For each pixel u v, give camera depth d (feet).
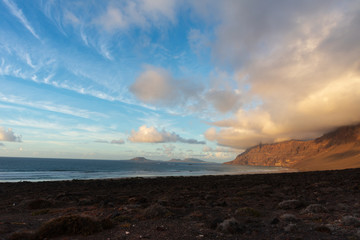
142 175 241.76
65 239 21.50
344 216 30.53
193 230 25.44
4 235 22.57
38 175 213.05
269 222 29.84
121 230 25.27
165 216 33.47
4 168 309.42
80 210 41.63
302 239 21.72
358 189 71.77
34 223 30.09
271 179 141.28
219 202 49.55
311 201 50.90
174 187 99.25
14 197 67.82
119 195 72.02
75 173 249.96
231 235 23.34
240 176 190.49
